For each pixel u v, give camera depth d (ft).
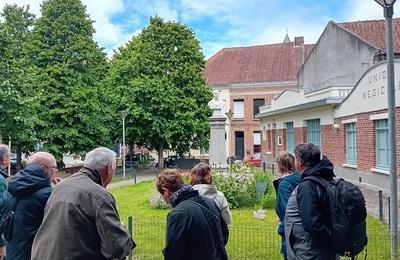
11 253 15.58
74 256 12.34
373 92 59.93
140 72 118.62
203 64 127.44
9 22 109.81
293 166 19.27
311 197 14.64
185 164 125.70
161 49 121.80
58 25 101.30
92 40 106.63
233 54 177.99
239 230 32.78
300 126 93.91
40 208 15.43
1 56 81.25
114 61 125.49
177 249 12.86
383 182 58.13
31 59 101.45
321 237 14.62
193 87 121.39
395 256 21.90
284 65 164.76
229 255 26.76
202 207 13.43
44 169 16.15
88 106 100.12
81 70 103.40
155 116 116.06
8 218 15.72
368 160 62.95
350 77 91.71
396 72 52.80
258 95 161.38
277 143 113.19
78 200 12.64
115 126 115.55
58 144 99.35
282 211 18.11
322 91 80.43
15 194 15.53
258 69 166.50
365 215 14.65
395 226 21.95
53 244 12.41
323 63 102.99
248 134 162.71
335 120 75.92
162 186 13.93
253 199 48.34
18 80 81.51
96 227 12.62
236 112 164.76
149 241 30.14
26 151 97.96
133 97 114.83
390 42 22.50
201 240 12.93
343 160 72.90
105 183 13.94
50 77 98.37
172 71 120.88
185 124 117.19
